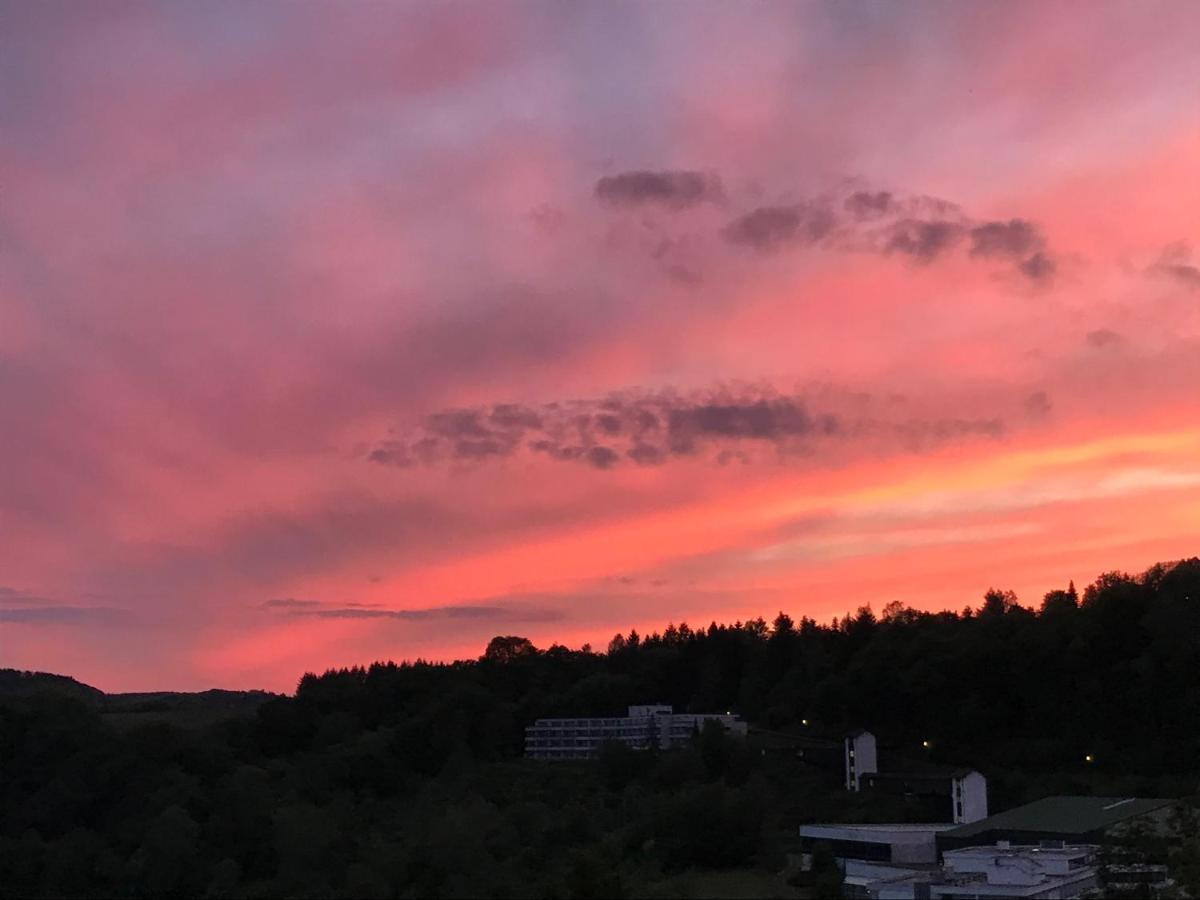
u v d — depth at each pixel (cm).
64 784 14225
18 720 15488
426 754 17612
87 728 15438
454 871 11812
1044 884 10919
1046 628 19650
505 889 11419
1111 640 19012
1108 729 18150
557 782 16625
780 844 13238
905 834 13312
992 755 18638
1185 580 18975
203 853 12669
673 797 13362
